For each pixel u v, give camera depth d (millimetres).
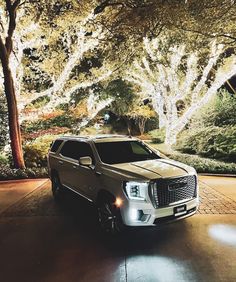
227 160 14406
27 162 13648
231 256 4793
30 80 21438
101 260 4754
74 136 8008
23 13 14547
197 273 4301
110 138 7086
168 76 18391
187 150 16969
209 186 9672
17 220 6773
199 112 17594
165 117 22094
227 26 11102
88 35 18359
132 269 4453
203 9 9844
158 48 15445
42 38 18578
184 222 6367
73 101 22141
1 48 12477
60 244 5402
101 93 23141
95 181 6090
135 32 11438
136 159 6684
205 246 5184
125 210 5195
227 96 17188
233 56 16656
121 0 11688
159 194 5203
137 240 5496
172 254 4906
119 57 14547
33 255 4988
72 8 14297
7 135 15352
